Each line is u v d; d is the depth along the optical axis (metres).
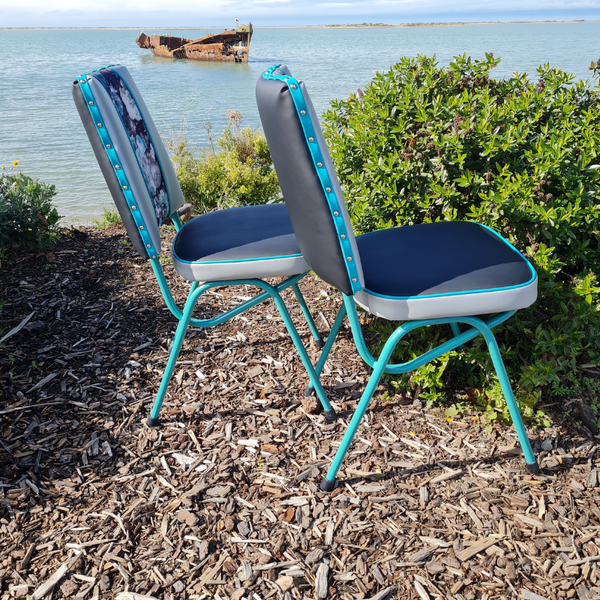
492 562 1.30
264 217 1.81
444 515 1.44
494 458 1.63
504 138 1.87
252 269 1.52
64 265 3.03
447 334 1.98
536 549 1.33
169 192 1.86
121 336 2.34
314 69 31.33
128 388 2.01
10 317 2.48
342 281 1.24
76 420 1.85
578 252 1.89
